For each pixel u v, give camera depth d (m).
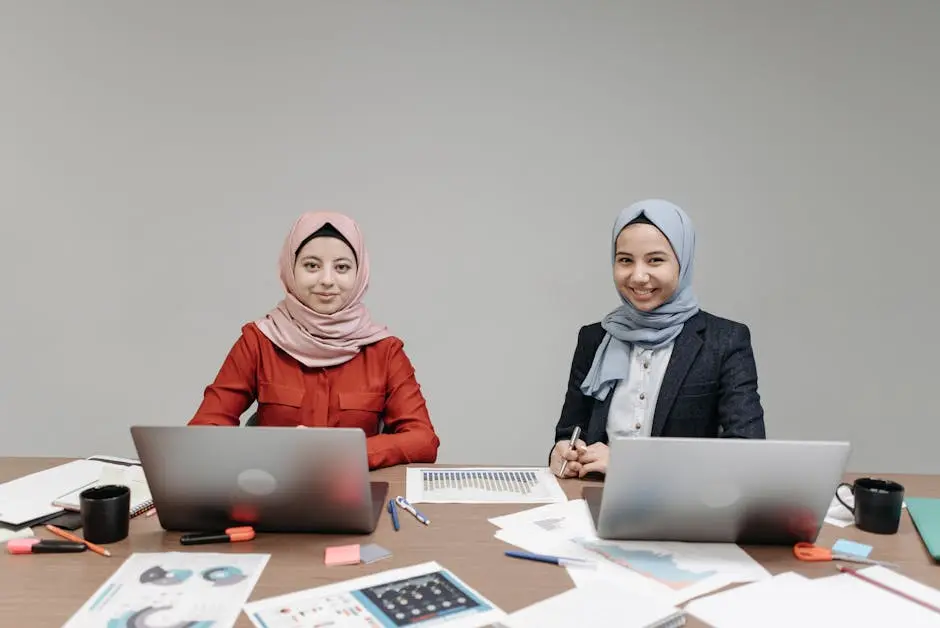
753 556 0.97
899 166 2.35
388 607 0.80
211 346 2.43
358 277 1.70
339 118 2.38
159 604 0.80
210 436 0.95
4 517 1.05
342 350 1.65
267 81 2.37
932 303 2.39
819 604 0.82
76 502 1.11
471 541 1.01
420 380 2.48
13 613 0.77
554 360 2.46
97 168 2.36
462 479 1.33
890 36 2.32
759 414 1.48
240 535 1.00
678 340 1.58
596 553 0.97
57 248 2.38
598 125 2.38
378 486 1.25
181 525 1.03
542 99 2.38
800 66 2.34
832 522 1.10
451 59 2.38
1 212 2.36
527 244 2.42
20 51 2.32
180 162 2.38
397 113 2.39
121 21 2.33
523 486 1.28
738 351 1.54
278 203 2.40
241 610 0.79
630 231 1.54
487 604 0.81
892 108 2.34
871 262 2.38
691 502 0.97
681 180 2.38
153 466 0.97
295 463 0.96
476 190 2.41
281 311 1.71
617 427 1.58
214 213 2.39
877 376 2.42
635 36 2.36
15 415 2.43
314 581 0.87
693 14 2.34
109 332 2.41
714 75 2.36
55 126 2.34
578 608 0.80
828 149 2.36
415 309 2.45
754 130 2.36
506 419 2.49
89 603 0.80
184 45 2.35
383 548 0.98
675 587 0.87
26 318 2.40
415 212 2.42
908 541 1.02
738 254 2.40
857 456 2.44
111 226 2.38
